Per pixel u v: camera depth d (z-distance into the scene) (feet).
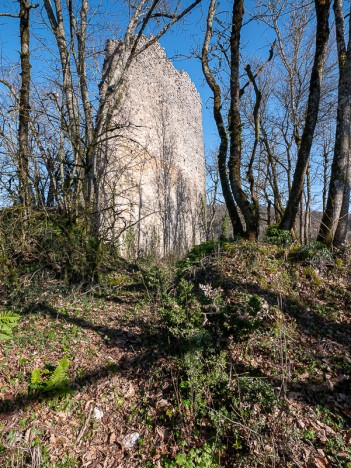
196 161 59.67
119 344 15.65
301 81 44.75
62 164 21.88
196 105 61.82
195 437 11.06
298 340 15.23
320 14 23.21
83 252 21.39
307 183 47.57
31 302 17.99
